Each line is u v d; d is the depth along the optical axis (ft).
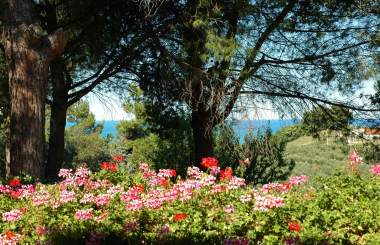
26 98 37.35
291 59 45.93
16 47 37.35
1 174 71.56
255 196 20.94
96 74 50.57
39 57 37.76
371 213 22.15
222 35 39.83
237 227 19.79
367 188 26.32
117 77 54.08
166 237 18.33
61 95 50.47
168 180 26.76
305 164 61.05
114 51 49.06
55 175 50.14
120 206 22.81
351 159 29.55
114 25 46.06
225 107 41.86
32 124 37.40
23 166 36.99
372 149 48.01
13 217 21.52
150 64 48.75
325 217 20.83
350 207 22.62
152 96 51.21
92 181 28.32
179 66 43.11
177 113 50.96
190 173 25.11
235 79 40.73
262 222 19.85
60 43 38.68
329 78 44.45
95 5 44.98
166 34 44.96
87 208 23.13
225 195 23.27
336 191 25.30
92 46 48.26
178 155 53.67
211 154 46.78
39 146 37.81
